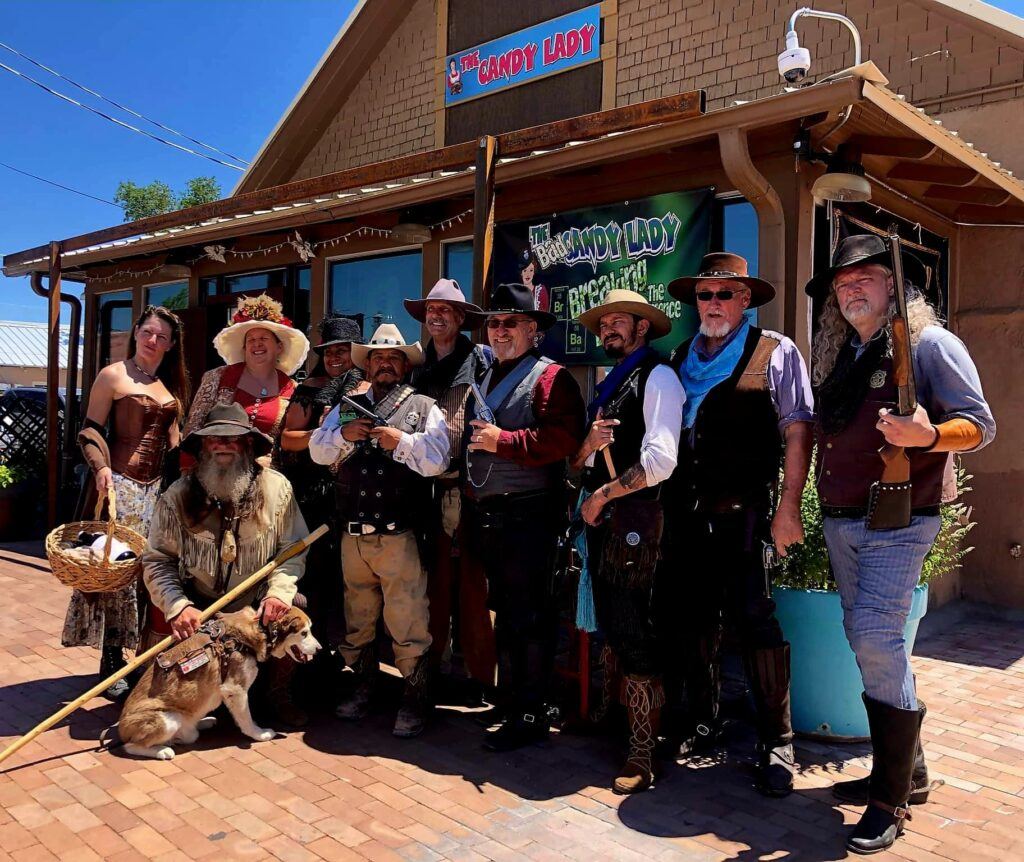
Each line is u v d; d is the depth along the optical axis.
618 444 3.30
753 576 3.28
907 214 5.91
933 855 2.78
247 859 2.69
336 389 4.05
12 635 5.12
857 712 3.62
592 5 7.99
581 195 5.70
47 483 8.77
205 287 8.89
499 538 3.58
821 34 6.89
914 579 2.89
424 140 9.41
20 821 2.90
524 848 2.79
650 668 3.29
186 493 3.69
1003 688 4.57
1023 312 6.26
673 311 5.20
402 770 3.39
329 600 4.45
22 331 27.98
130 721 3.44
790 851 2.80
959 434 2.68
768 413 3.27
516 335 3.61
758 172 4.57
